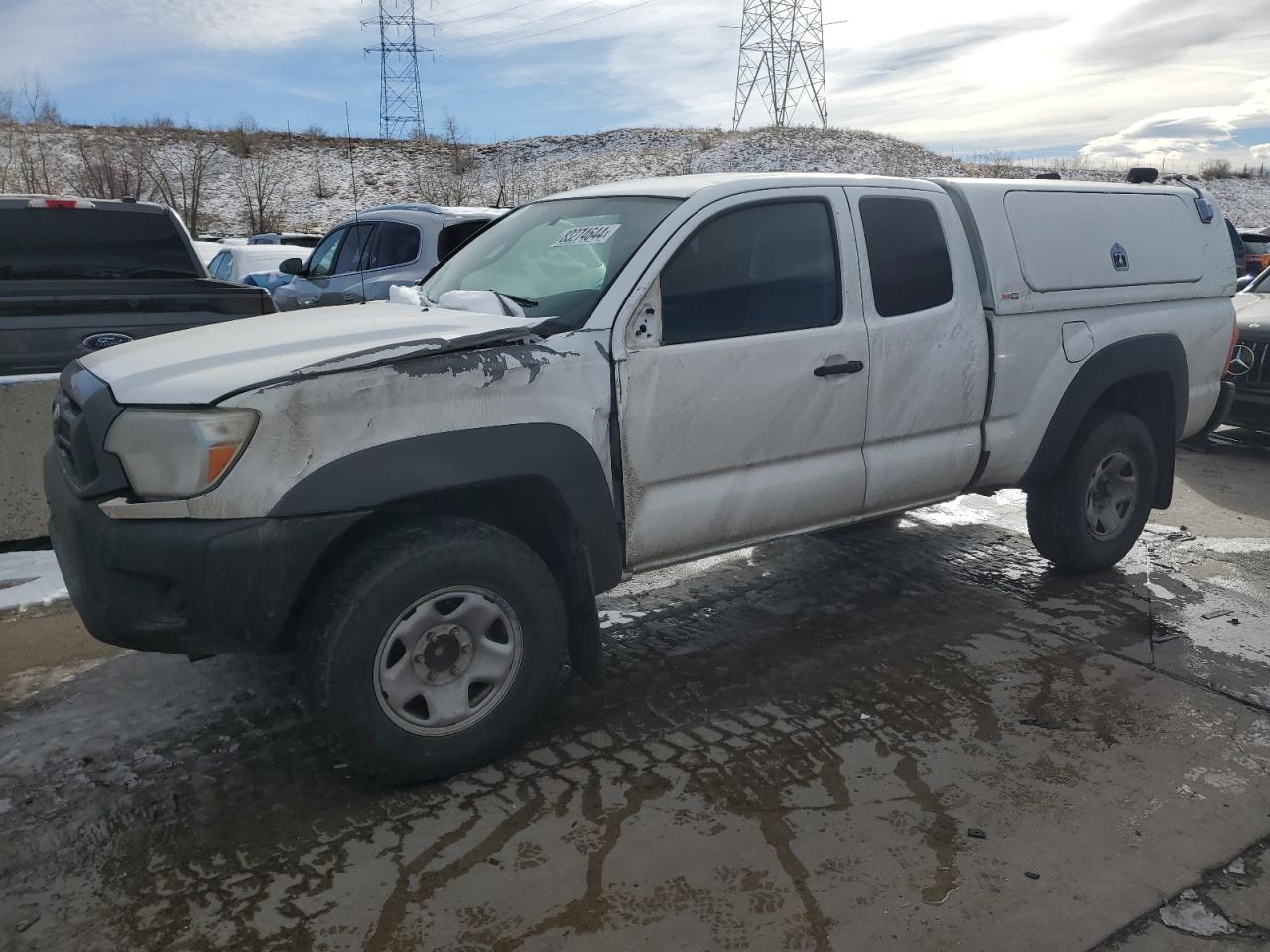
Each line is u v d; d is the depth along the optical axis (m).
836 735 3.36
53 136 38.19
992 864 2.67
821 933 2.39
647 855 2.70
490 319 3.22
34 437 5.16
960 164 45.97
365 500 2.78
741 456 3.55
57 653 4.02
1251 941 2.40
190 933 2.40
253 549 2.69
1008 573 4.98
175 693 3.66
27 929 2.42
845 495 3.88
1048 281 4.34
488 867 2.64
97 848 2.74
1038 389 4.35
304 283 9.37
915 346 3.92
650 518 3.38
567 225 3.83
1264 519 5.93
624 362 3.23
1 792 3.01
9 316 5.04
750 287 3.55
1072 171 45.16
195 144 41.81
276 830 2.82
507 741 3.15
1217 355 5.14
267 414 2.68
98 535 2.79
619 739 3.34
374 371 2.81
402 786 3.05
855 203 3.85
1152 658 3.99
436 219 8.11
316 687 2.83
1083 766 3.17
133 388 2.84
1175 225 5.01
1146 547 5.39
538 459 3.04
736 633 4.26
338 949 2.34
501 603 3.07
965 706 3.58
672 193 3.62
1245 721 3.48
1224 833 2.82
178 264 6.31
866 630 4.28
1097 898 2.54
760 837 2.78
